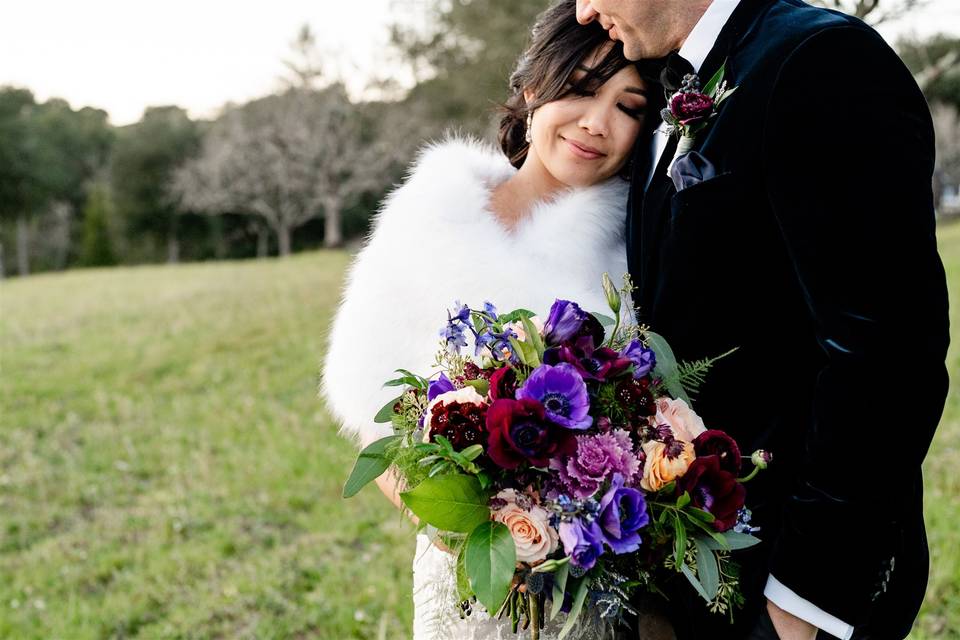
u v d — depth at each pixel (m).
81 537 4.94
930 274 1.26
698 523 1.32
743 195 1.40
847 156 1.28
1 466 6.35
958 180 29.50
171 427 7.05
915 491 1.54
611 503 1.27
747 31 1.46
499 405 1.29
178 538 4.77
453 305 1.67
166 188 40.50
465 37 15.76
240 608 3.88
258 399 7.73
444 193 1.75
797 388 1.48
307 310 11.75
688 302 1.49
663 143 1.63
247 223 41.72
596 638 1.55
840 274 1.29
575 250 1.72
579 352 1.37
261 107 34.38
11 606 4.08
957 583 3.16
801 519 1.36
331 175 32.22
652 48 1.57
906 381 1.26
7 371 9.27
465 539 1.38
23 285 18.98
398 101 29.20
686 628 1.54
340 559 4.32
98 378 8.92
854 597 1.35
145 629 3.79
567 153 1.74
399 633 3.52
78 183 49.75
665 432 1.35
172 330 11.02
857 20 1.37
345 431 1.90
